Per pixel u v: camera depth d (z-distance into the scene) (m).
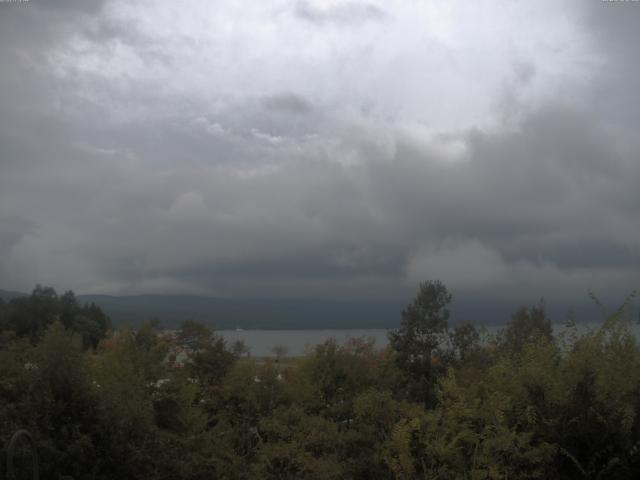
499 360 8.13
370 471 7.70
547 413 6.82
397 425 7.35
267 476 9.46
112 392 7.85
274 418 10.62
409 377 16.53
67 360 7.43
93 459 6.89
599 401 6.61
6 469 5.96
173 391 11.16
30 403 6.92
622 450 6.44
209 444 10.17
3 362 8.30
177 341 13.76
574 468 6.56
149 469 7.51
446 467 6.95
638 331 7.33
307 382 12.86
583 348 6.98
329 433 9.36
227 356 13.60
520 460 6.60
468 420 7.20
